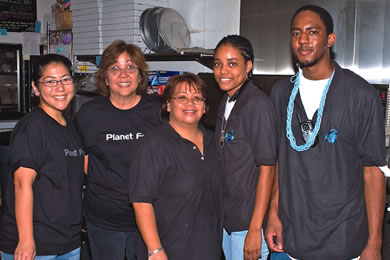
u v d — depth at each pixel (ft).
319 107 5.18
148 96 6.97
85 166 6.96
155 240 5.33
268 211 6.09
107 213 6.63
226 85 5.82
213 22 11.52
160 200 5.49
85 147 6.63
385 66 9.31
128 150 6.52
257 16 10.76
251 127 5.63
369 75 9.53
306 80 5.37
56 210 5.75
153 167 5.36
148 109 6.70
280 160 5.65
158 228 5.54
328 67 5.20
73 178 6.01
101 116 6.53
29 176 5.48
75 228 6.05
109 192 6.56
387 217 8.19
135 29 11.59
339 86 5.16
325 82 5.25
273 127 5.57
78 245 6.17
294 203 5.43
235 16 11.14
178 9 12.10
